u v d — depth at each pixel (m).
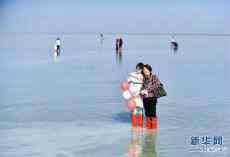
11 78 32.41
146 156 13.95
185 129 17.44
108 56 53.19
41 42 82.81
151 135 16.47
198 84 30.41
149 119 17.50
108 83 30.42
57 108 21.62
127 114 20.38
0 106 22.03
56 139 15.85
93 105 22.55
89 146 14.98
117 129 17.38
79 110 21.22
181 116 19.94
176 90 27.77
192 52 62.53
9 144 15.19
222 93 26.67
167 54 57.56
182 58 51.28
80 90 27.36
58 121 18.80
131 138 16.03
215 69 40.03
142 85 17.59
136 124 17.92
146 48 73.44
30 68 38.84
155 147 14.93
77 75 34.62
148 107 17.36
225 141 15.76
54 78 32.78
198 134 16.67
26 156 13.87
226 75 35.75
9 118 19.30
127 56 53.28
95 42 95.38
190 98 24.88
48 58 49.06
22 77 32.97
